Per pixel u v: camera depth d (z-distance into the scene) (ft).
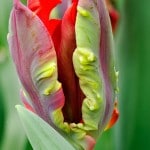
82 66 1.03
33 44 1.02
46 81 1.03
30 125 1.04
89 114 1.05
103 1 1.04
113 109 1.09
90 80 1.04
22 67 1.04
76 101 1.06
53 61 1.02
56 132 1.04
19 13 1.01
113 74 1.07
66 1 1.11
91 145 1.07
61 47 1.04
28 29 1.01
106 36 1.05
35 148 1.04
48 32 1.02
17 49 1.04
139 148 1.85
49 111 1.05
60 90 1.04
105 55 1.05
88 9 1.01
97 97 1.05
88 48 1.02
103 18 1.04
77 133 1.06
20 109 1.04
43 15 1.04
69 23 1.03
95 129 1.06
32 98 1.06
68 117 1.07
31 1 1.04
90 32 1.02
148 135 1.85
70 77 1.05
